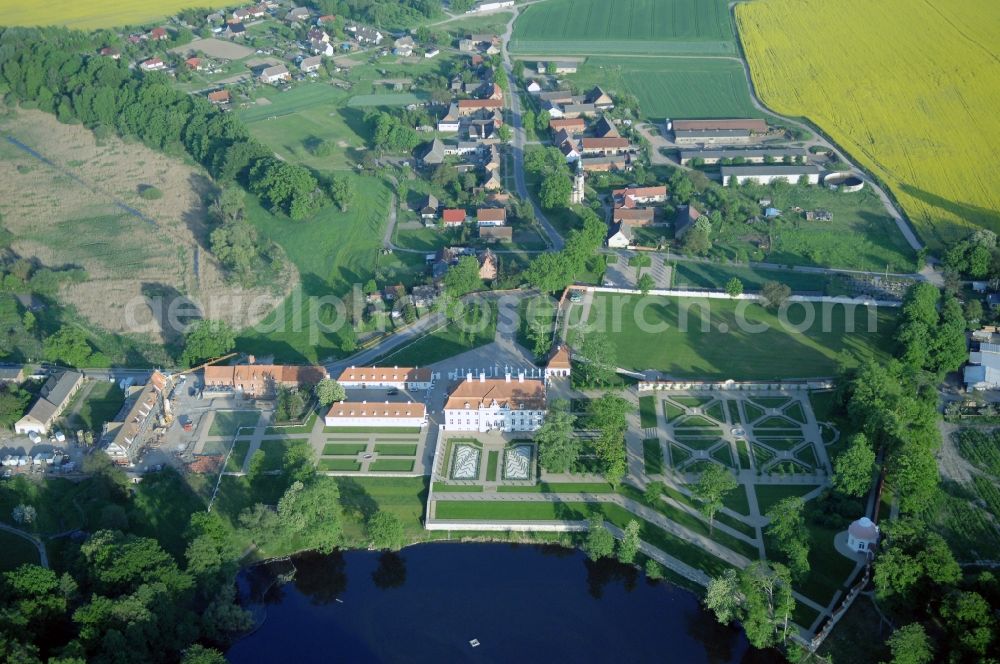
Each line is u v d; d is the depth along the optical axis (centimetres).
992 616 19325
